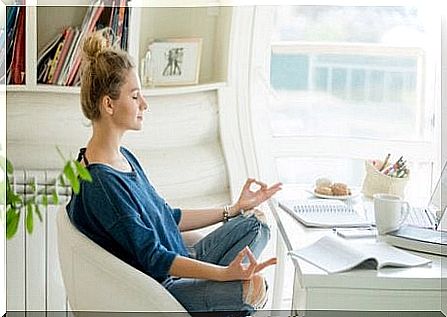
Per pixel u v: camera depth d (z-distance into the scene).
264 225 2.15
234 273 1.85
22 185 2.25
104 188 1.86
